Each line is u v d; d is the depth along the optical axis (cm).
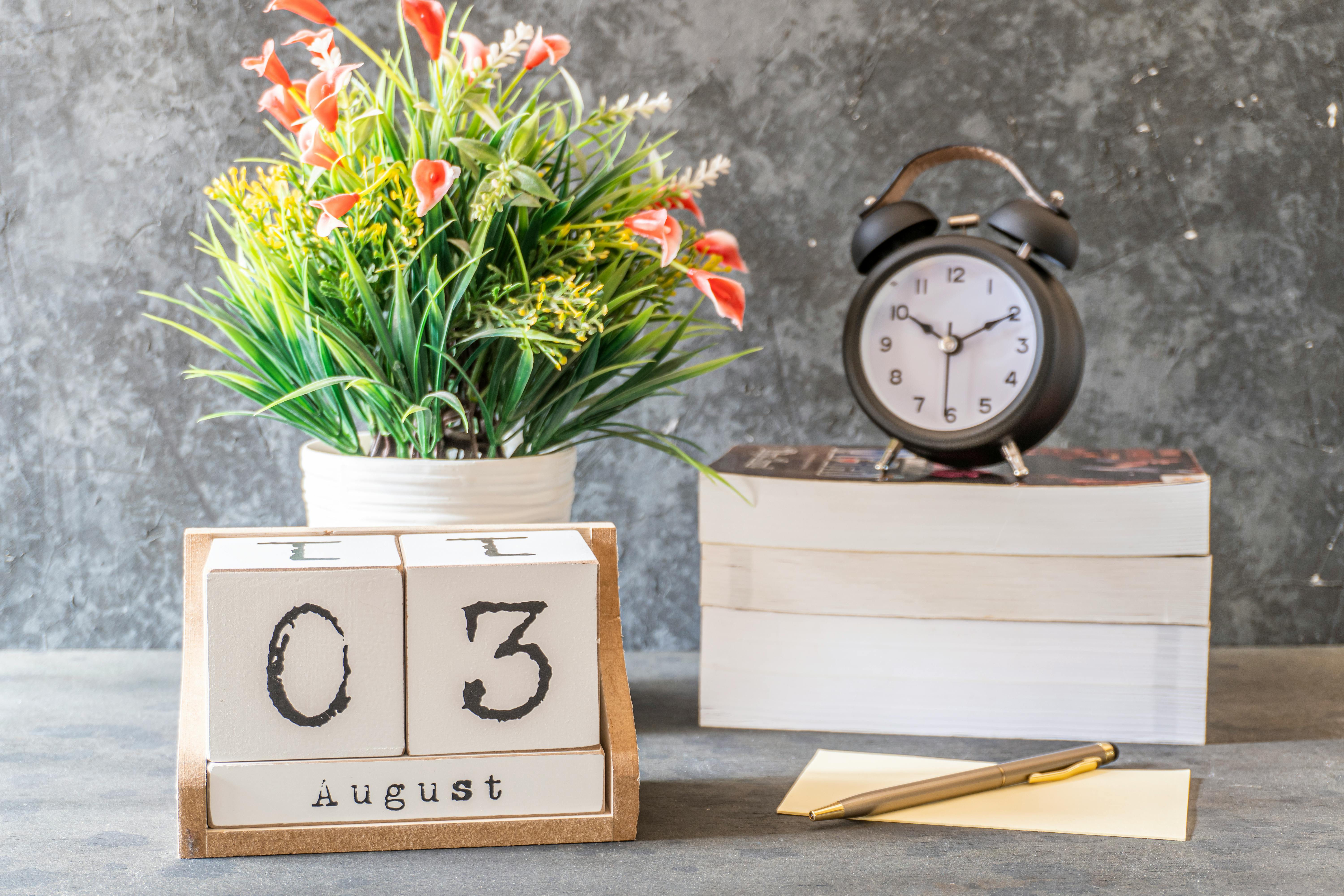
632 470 100
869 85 96
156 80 95
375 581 56
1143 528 73
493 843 57
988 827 61
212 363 97
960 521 75
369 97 72
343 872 54
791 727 78
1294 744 75
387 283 71
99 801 64
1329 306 95
